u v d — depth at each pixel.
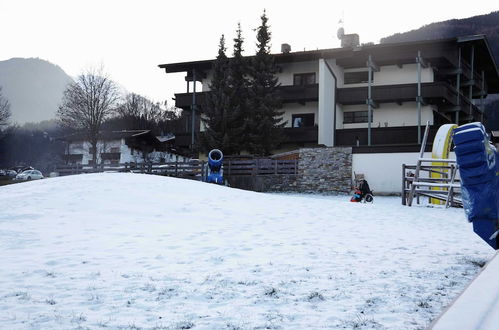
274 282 6.10
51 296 5.57
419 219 12.72
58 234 9.88
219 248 8.55
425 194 17.28
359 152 27.59
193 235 9.93
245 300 5.29
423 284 5.80
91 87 48.34
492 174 5.50
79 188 15.72
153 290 5.79
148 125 90.12
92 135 48.56
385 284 5.84
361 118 35.31
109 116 51.19
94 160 48.41
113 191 15.40
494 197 5.48
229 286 5.93
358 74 35.66
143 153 60.06
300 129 33.38
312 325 4.35
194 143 34.03
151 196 14.99
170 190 16.22
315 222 11.78
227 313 4.81
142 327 4.40
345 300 5.18
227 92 32.97
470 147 5.48
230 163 30.55
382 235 9.98
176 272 6.75
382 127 32.62
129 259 7.67
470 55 36.09
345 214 13.24
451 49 32.34
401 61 33.41
